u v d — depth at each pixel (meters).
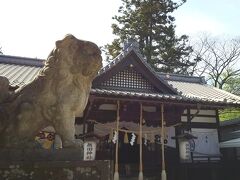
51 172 3.41
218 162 15.29
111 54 27.22
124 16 27.56
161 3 26.66
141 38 26.83
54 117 3.80
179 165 14.43
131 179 13.99
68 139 3.74
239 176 15.17
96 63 3.94
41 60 17.19
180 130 15.05
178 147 14.72
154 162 14.43
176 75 21.56
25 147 3.65
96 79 13.72
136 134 14.02
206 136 15.62
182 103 12.94
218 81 32.38
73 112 3.87
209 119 15.92
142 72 14.52
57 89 3.83
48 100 3.81
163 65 27.41
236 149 15.56
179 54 27.52
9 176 3.32
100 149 13.42
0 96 3.83
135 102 12.70
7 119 3.72
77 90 3.91
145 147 14.62
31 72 14.73
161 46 26.67
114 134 12.76
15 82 11.34
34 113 3.76
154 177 14.26
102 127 13.34
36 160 3.55
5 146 3.64
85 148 11.57
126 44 14.95
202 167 14.92
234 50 31.53
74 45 3.90
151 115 14.08
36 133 3.83
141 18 26.78
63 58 3.88
